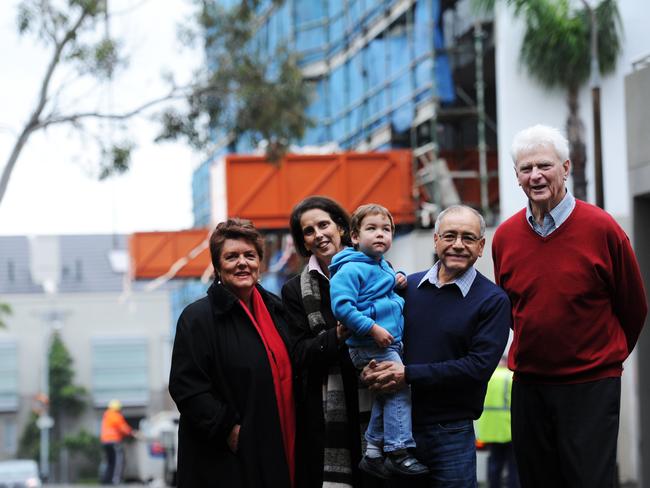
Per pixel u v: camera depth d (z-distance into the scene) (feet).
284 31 107.76
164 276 101.24
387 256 88.79
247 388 22.71
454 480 22.18
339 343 22.47
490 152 84.48
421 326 22.38
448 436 22.21
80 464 205.26
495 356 21.83
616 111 62.85
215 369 22.82
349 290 22.18
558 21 63.31
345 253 22.75
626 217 58.08
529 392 22.74
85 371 220.02
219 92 77.82
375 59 92.02
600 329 22.07
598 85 48.65
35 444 209.05
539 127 22.20
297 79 79.61
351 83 98.37
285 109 78.64
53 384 215.72
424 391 22.29
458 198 80.79
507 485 44.88
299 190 85.25
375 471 22.43
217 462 22.63
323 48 104.37
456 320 22.09
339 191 84.74
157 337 222.48
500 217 75.77
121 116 74.28
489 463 44.88
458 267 22.09
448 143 84.79
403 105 86.02
